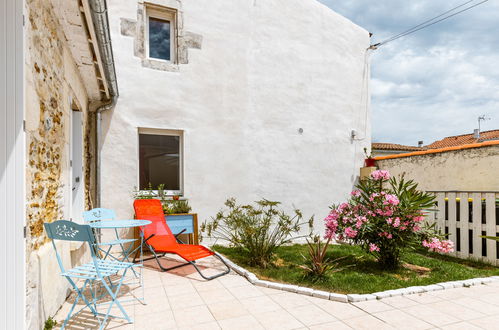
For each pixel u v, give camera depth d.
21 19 2.14
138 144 6.25
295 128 7.82
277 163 7.53
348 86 8.81
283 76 7.70
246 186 7.11
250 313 3.16
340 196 8.43
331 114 8.42
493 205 5.27
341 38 8.75
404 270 4.81
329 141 8.34
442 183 6.96
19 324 2.08
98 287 3.89
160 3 6.32
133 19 6.12
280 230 5.36
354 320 3.01
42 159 2.79
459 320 3.02
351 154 8.73
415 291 3.76
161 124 6.29
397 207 4.72
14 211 2.10
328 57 8.45
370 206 4.94
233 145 6.99
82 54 4.07
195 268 4.54
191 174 6.53
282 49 7.72
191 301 3.47
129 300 3.44
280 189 7.54
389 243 4.73
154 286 3.97
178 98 6.46
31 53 2.44
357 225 4.66
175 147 6.62
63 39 3.59
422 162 7.44
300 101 7.93
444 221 6.04
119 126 5.94
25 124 2.24
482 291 3.83
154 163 6.43
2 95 2.09
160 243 4.93
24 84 2.15
